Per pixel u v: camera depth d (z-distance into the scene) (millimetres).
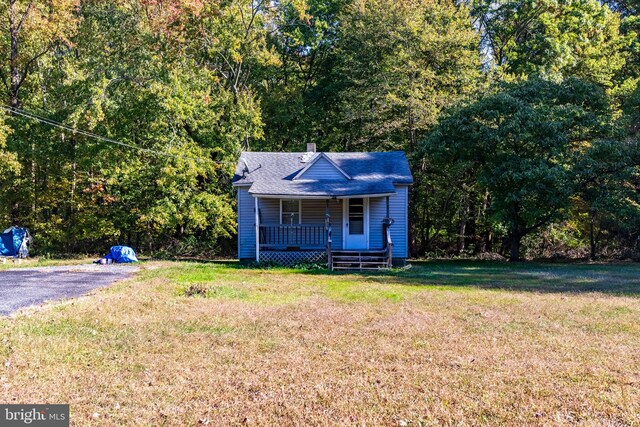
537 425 4301
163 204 21047
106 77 21734
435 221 26734
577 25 25312
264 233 18922
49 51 24547
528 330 7469
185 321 7922
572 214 21656
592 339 6961
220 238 25500
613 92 22844
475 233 27469
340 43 27594
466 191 24141
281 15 29422
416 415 4504
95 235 21969
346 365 5828
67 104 21953
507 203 19516
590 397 4875
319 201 19406
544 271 16031
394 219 19234
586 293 10984
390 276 14492
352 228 19312
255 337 7023
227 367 5738
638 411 4555
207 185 23297
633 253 22125
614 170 18484
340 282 12953
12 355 5934
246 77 27609
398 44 24141
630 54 27469
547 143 18312
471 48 26922
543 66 23828
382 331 7391
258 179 18859
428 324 7855
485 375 5492
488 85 22250
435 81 24734
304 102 28812
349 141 27172
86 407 4621
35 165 22453
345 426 4285
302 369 5684
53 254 22094
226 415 4500
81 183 22406
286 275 14609
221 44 25312
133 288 11008
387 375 5500
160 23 22453
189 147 21969
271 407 4660
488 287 12000
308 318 8266
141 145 21906
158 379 5355
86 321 7723
